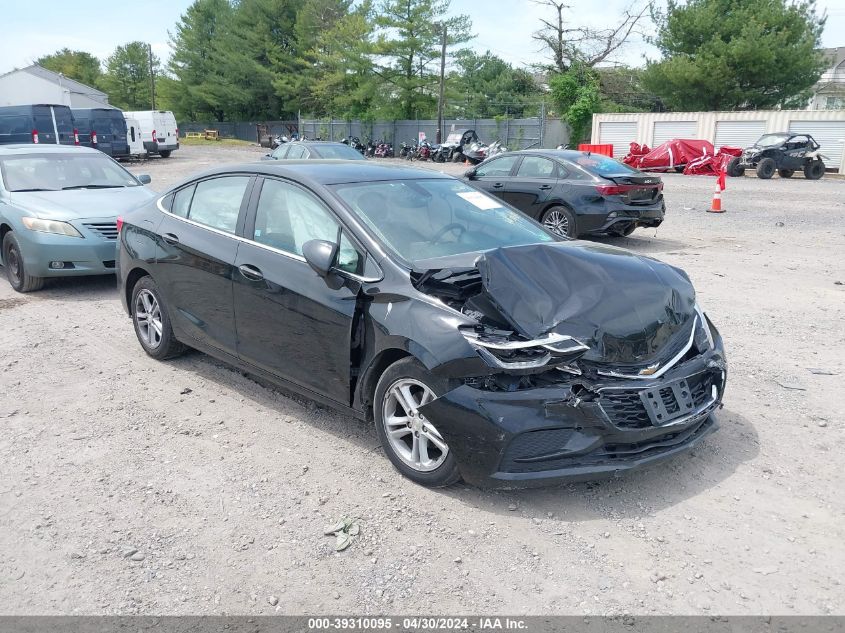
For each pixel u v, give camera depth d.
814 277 9.02
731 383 5.32
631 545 3.35
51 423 4.70
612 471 3.49
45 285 8.64
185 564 3.23
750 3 38.19
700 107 40.06
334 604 2.96
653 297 3.88
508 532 3.45
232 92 69.75
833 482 3.90
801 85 37.66
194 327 5.23
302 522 3.55
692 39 39.25
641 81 42.38
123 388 5.29
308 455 4.24
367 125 50.31
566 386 3.45
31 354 6.07
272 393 5.19
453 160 38.81
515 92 65.88
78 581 3.11
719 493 3.79
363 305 3.99
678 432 3.74
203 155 42.97
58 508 3.68
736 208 16.70
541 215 11.47
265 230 4.69
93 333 6.67
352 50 51.28
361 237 4.14
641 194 10.93
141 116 36.81
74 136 29.91
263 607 2.95
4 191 8.47
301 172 4.67
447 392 3.54
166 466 4.12
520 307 3.60
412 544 3.36
